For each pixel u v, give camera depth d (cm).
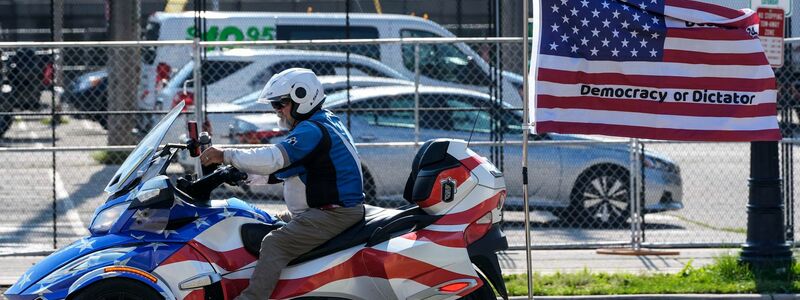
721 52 3016
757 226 3684
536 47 2981
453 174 2672
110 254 2519
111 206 2591
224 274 2583
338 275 2622
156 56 7200
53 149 4109
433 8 9050
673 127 3005
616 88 2994
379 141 4938
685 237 4647
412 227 2669
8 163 7012
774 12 3772
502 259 4116
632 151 4288
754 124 3020
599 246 4341
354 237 2641
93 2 10269
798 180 5609
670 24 3000
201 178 2647
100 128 8306
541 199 4875
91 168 6825
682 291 3441
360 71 6331
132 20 6712
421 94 5069
